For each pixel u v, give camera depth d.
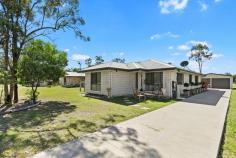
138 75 19.81
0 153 4.68
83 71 20.61
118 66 18.72
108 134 6.16
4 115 9.42
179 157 4.47
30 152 4.74
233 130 7.20
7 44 13.61
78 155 4.53
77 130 6.72
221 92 26.02
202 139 5.74
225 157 4.77
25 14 14.72
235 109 12.10
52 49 14.84
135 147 5.06
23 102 13.99
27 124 7.61
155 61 20.19
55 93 22.22
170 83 17.53
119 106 12.32
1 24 12.84
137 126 7.16
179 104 13.17
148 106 12.35
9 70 13.48
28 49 14.16
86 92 21.20
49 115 9.37
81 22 16.52
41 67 13.29
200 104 13.26
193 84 24.03
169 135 6.09
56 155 4.53
